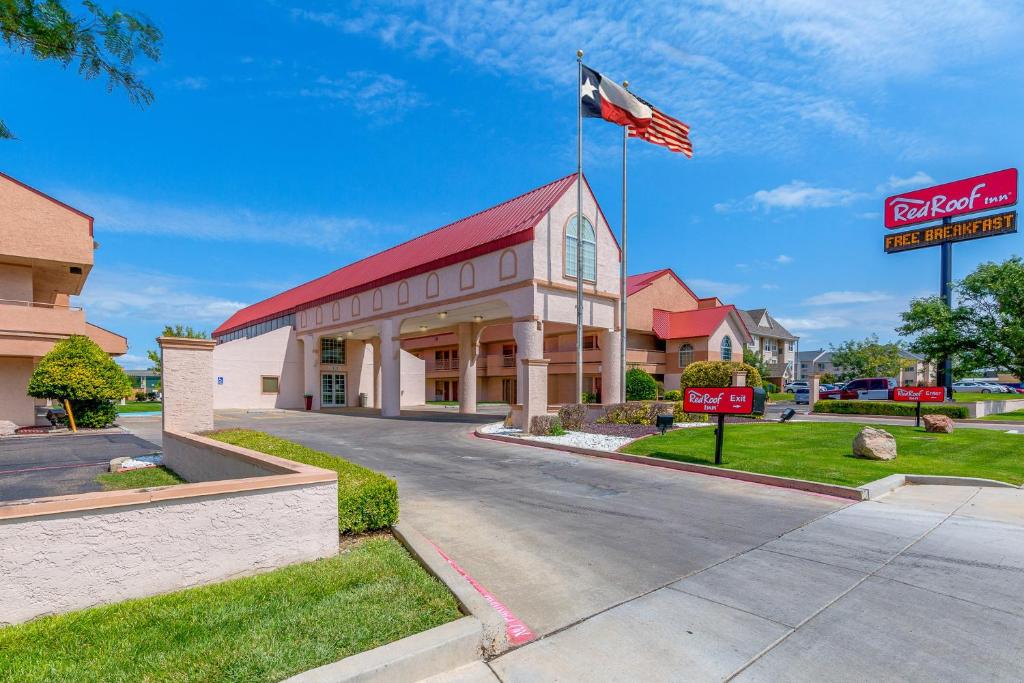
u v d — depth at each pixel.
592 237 23.64
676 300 43.12
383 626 3.76
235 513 4.71
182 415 11.07
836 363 58.22
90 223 20.20
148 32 5.22
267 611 3.98
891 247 35.78
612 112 20.59
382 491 6.10
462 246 24.70
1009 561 5.57
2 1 4.44
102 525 4.09
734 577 5.13
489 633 3.76
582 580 5.04
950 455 11.98
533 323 20.66
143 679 3.11
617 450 13.09
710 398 11.09
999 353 25.23
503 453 13.70
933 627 4.13
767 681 3.42
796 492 8.93
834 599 4.64
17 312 18.89
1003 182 31.58
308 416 28.42
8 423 17.39
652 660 3.66
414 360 40.66
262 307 51.03
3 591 3.71
